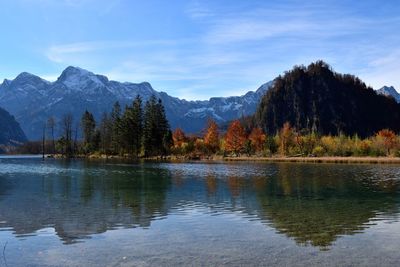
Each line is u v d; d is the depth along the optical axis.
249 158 133.50
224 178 59.47
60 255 18.42
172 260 17.59
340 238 21.31
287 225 24.70
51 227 24.16
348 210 30.31
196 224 25.11
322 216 27.70
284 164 104.69
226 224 25.06
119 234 22.42
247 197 37.66
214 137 154.75
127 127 154.88
